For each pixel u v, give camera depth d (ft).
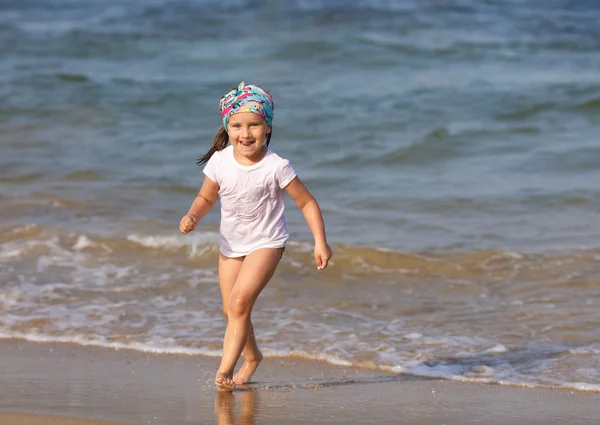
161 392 47.29
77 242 78.07
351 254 74.28
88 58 186.60
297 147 116.06
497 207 88.84
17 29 223.51
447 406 45.80
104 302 64.08
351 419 43.78
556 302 64.28
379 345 55.77
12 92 147.95
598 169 102.83
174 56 188.14
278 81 161.17
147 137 121.90
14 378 49.26
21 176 100.27
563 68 169.17
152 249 76.59
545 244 77.51
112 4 277.85
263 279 45.68
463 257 74.43
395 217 86.22
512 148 113.80
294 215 87.20
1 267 72.08
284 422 43.19
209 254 75.25
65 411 43.96
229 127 45.37
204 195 46.83
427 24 224.33
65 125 128.47
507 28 216.33
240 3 268.62
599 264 72.23
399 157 110.63
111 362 52.37
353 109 136.77
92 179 99.91
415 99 142.51
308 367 51.98
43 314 61.21
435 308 63.57
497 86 150.92
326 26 223.92
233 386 47.14
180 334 57.52
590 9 245.86
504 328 59.11
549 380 49.83
